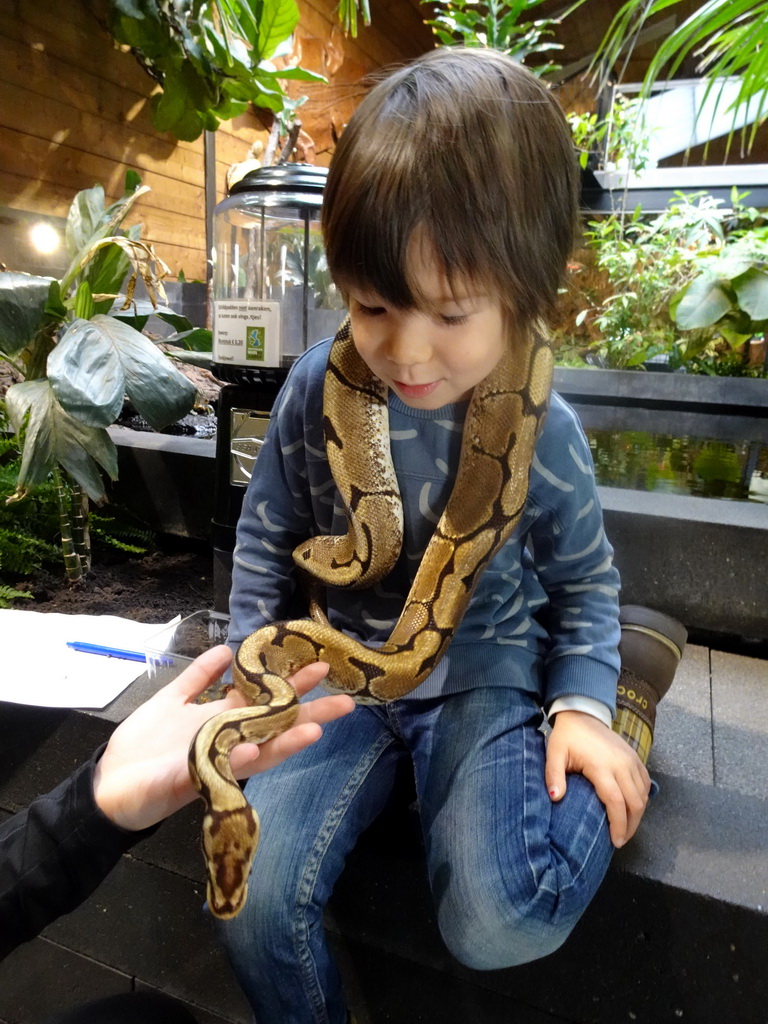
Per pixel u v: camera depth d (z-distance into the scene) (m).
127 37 1.63
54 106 1.79
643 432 1.79
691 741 0.81
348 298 0.52
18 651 0.93
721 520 0.99
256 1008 0.60
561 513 0.67
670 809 0.69
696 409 1.97
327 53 2.15
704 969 0.61
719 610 1.02
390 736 0.71
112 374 0.89
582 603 0.69
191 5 1.56
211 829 0.45
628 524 1.03
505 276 0.48
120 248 1.09
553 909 0.55
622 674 0.75
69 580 1.17
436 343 0.50
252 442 0.93
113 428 1.45
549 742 0.64
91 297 1.02
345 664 0.64
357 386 0.66
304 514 0.76
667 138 2.39
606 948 0.64
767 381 1.91
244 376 0.89
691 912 0.60
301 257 1.08
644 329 2.15
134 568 1.25
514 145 0.47
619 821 0.59
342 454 0.67
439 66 0.49
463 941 0.56
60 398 0.86
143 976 0.81
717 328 2.01
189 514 1.29
